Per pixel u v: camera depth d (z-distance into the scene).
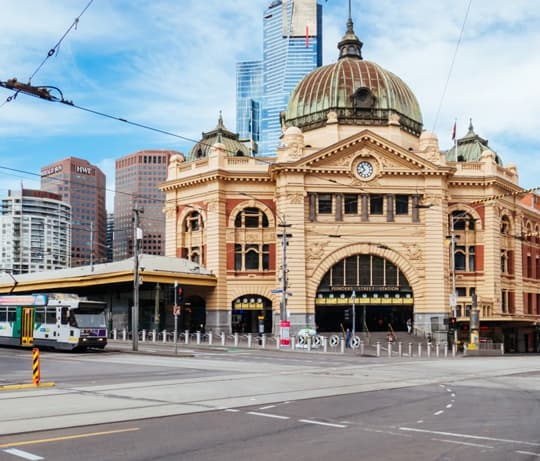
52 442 14.45
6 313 52.19
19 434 15.36
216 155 70.00
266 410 19.22
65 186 137.62
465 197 72.00
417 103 77.06
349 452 13.57
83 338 46.59
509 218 76.62
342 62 75.38
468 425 16.89
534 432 15.92
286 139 68.00
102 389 24.02
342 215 67.25
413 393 24.00
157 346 57.53
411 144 73.50
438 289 66.94
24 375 29.97
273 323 67.69
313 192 67.06
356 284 66.94
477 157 78.62
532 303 82.44
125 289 75.75
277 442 14.55
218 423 16.89
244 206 69.81
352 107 71.62
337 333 66.06
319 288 66.75
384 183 67.94
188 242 73.12
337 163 67.56
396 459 12.95
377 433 15.70
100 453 13.38
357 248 66.94
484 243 71.88
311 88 74.62
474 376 31.92
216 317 68.19
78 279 68.94
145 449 13.76
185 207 73.25
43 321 48.88
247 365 36.84
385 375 31.59
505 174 76.06
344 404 20.73
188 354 45.84
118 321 76.00
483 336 73.69
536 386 27.05
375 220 67.62
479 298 70.31
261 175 69.56
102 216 150.62
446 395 23.39
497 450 13.85
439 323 66.25
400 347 53.31
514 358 52.53
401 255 67.38
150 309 73.38
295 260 65.69
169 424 16.70
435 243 67.50
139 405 19.88
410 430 16.14
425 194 68.06
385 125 71.00
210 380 27.47
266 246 69.88
